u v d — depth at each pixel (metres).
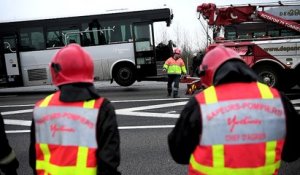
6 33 14.40
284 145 2.13
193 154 2.08
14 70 14.49
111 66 14.18
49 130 2.28
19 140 7.12
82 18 14.16
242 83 2.08
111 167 2.17
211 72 2.13
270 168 2.00
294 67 11.37
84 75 2.29
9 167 2.52
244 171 1.96
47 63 14.35
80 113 2.23
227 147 1.96
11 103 12.52
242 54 11.53
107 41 14.12
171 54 14.09
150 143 6.38
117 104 10.86
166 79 14.13
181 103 10.44
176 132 2.09
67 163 2.20
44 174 2.27
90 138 2.20
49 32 14.29
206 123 1.98
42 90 17.08
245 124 1.97
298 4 12.13
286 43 11.33
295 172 4.77
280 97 2.08
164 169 5.07
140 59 14.03
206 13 12.63
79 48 2.35
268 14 12.06
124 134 7.13
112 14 14.06
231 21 12.42
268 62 11.52
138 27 13.98
